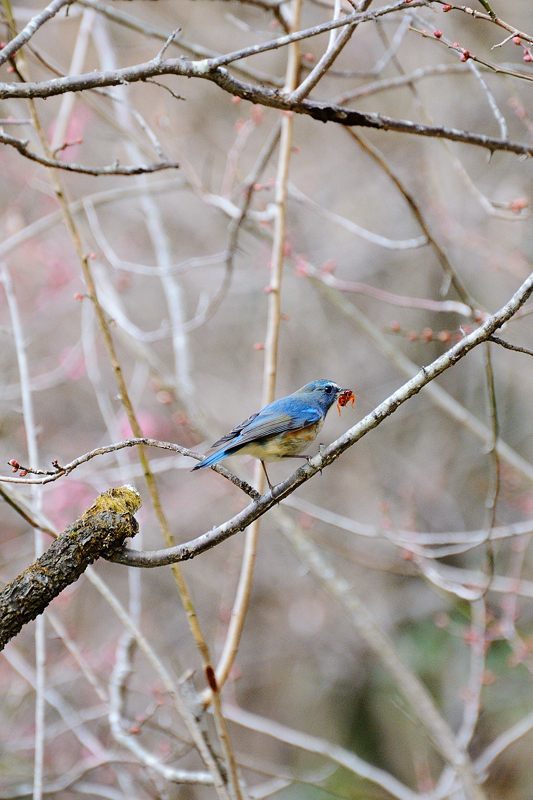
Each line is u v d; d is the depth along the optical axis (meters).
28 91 5.91
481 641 10.45
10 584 5.13
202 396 15.73
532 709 14.48
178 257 16.72
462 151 14.75
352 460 16.70
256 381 16.84
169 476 14.92
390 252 16.69
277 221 8.99
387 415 5.45
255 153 16.59
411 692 10.97
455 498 16.25
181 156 11.47
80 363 13.34
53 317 15.13
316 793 14.63
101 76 6.04
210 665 7.23
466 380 16.53
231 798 7.09
